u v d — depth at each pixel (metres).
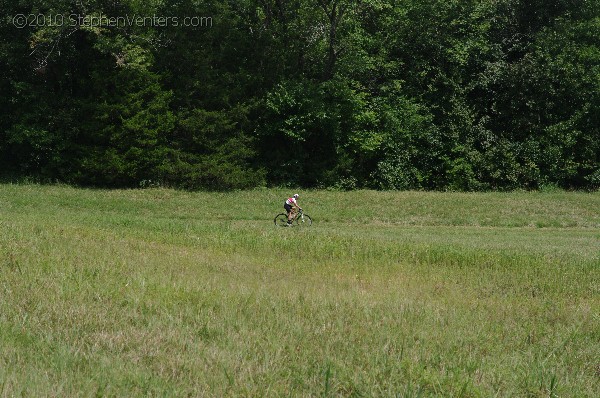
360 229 26.83
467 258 15.30
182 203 31.84
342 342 7.09
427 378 6.08
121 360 6.05
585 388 6.30
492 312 9.45
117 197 32.00
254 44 38.06
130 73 34.34
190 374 5.85
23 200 29.84
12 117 35.06
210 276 10.87
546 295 11.57
